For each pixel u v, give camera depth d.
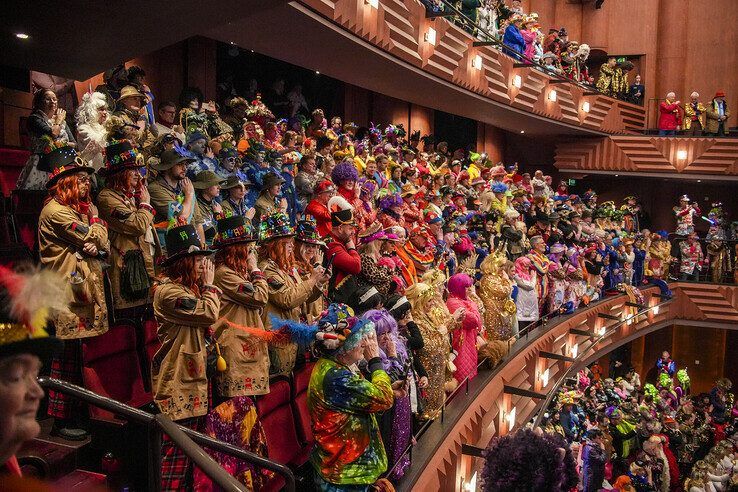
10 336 1.29
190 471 4.51
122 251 5.21
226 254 5.05
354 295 6.12
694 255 22.88
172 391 4.43
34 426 1.33
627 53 25.77
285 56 12.13
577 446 11.45
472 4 16.03
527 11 26.25
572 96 21.53
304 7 9.18
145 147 6.32
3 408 1.28
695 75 25.38
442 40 14.24
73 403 4.37
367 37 10.99
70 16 5.21
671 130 23.52
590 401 14.96
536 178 17.88
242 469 4.84
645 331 20.97
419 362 6.83
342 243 6.32
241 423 4.91
